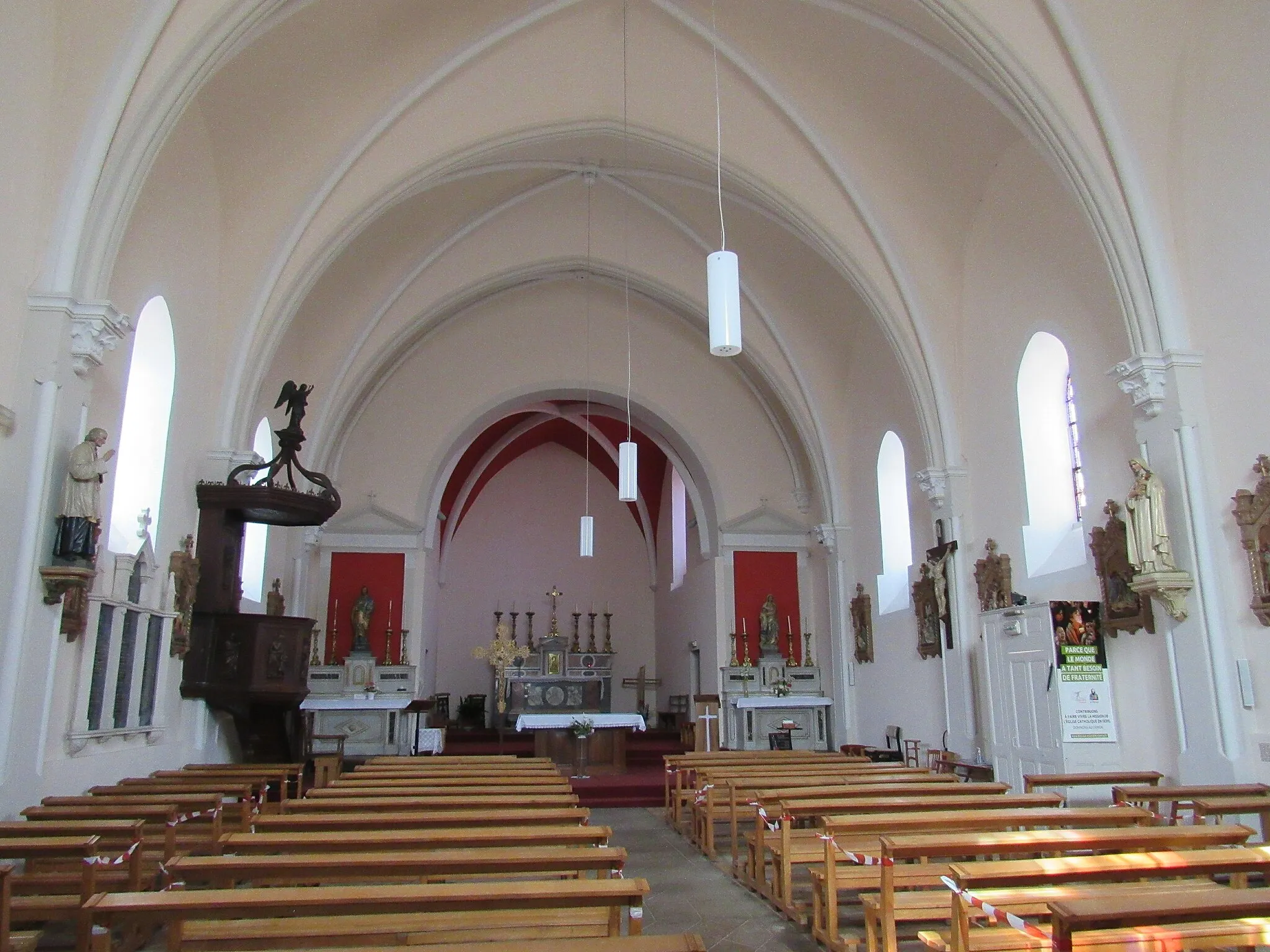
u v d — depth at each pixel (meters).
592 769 16.52
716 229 16.50
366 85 12.14
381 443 19.00
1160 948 3.93
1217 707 8.68
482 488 26.45
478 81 12.87
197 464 11.98
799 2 11.42
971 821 5.93
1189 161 9.41
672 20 12.38
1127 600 10.05
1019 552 12.30
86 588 8.19
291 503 11.78
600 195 16.58
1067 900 3.78
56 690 8.30
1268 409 8.51
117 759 9.63
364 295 16.39
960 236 13.49
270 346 12.89
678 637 23.08
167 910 3.42
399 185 13.21
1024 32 9.67
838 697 17.55
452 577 25.72
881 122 12.75
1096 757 10.14
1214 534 8.91
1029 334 12.20
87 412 8.56
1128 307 9.68
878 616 16.38
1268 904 3.40
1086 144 9.70
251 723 12.29
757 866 8.02
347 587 18.23
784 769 10.38
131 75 8.45
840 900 7.52
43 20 8.41
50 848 5.00
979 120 11.80
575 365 19.64
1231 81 8.96
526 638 25.69
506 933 4.49
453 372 19.39
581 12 12.38
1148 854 4.38
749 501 19.77
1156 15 9.30
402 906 3.59
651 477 25.92
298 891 3.59
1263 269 8.62
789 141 13.41
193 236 11.60
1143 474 9.23
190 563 11.28
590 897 3.72
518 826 6.02
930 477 13.88
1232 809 7.36
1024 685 10.92
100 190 8.45
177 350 11.22
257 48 10.47
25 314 8.12
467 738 20.78
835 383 17.83
